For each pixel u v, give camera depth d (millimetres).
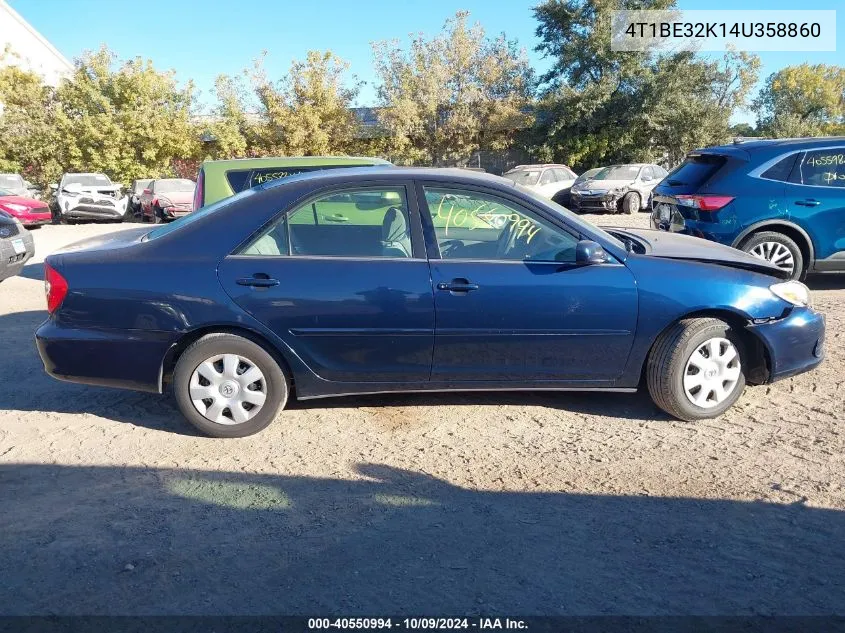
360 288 4234
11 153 28422
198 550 3170
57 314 4277
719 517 3387
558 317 4305
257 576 2973
